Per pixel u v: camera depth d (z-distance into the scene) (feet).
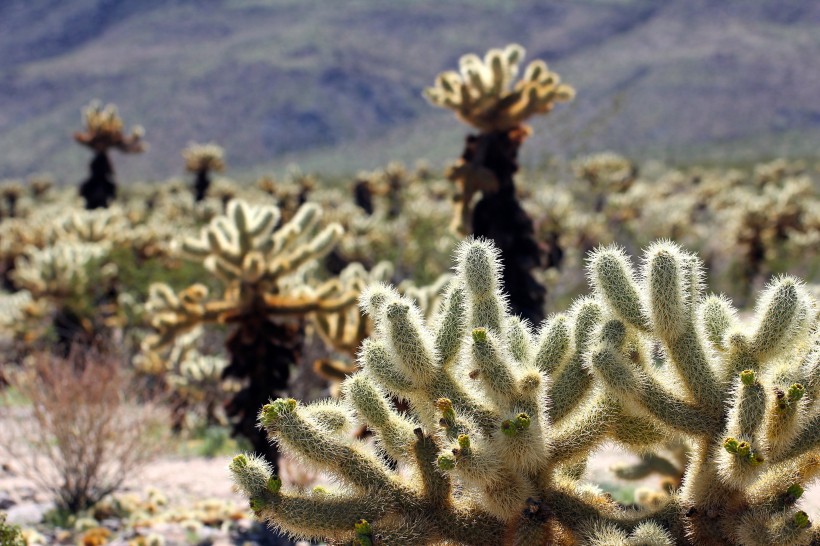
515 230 30.42
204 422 38.34
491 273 10.53
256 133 584.40
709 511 9.56
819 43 460.14
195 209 99.50
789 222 82.48
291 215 101.71
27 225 83.46
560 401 10.21
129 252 58.59
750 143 272.31
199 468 29.27
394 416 10.23
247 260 23.58
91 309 43.78
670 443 11.27
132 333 43.52
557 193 78.64
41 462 25.98
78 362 32.73
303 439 9.58
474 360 9.75
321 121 600.39
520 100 30.17
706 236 86.12
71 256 44.80
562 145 87.97
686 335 10.09
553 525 9.67
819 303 11.32
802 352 10.20
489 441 9.53
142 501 24.07
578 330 10.57
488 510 9.71
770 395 9.15
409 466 10.12
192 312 24.30
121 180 466.29
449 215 84.12
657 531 9.07
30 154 487.61
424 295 23.18
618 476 18.04
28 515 21.52
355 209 85.51
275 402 9.67
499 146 30.71
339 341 24.29
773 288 10.17
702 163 221.87
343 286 27.81
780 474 9.34
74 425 22.98
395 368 10.25
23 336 42.47
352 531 9.50
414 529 9.47
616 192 100.37
